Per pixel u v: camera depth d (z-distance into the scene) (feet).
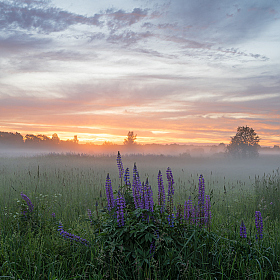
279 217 24.03
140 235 11.79
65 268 11.94
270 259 12.87
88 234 15.14
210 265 12.28
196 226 13.89
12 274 10.70
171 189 13.93
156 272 10.73
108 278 11.19
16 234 15.03
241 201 30.25
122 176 14.71
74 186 35.96
